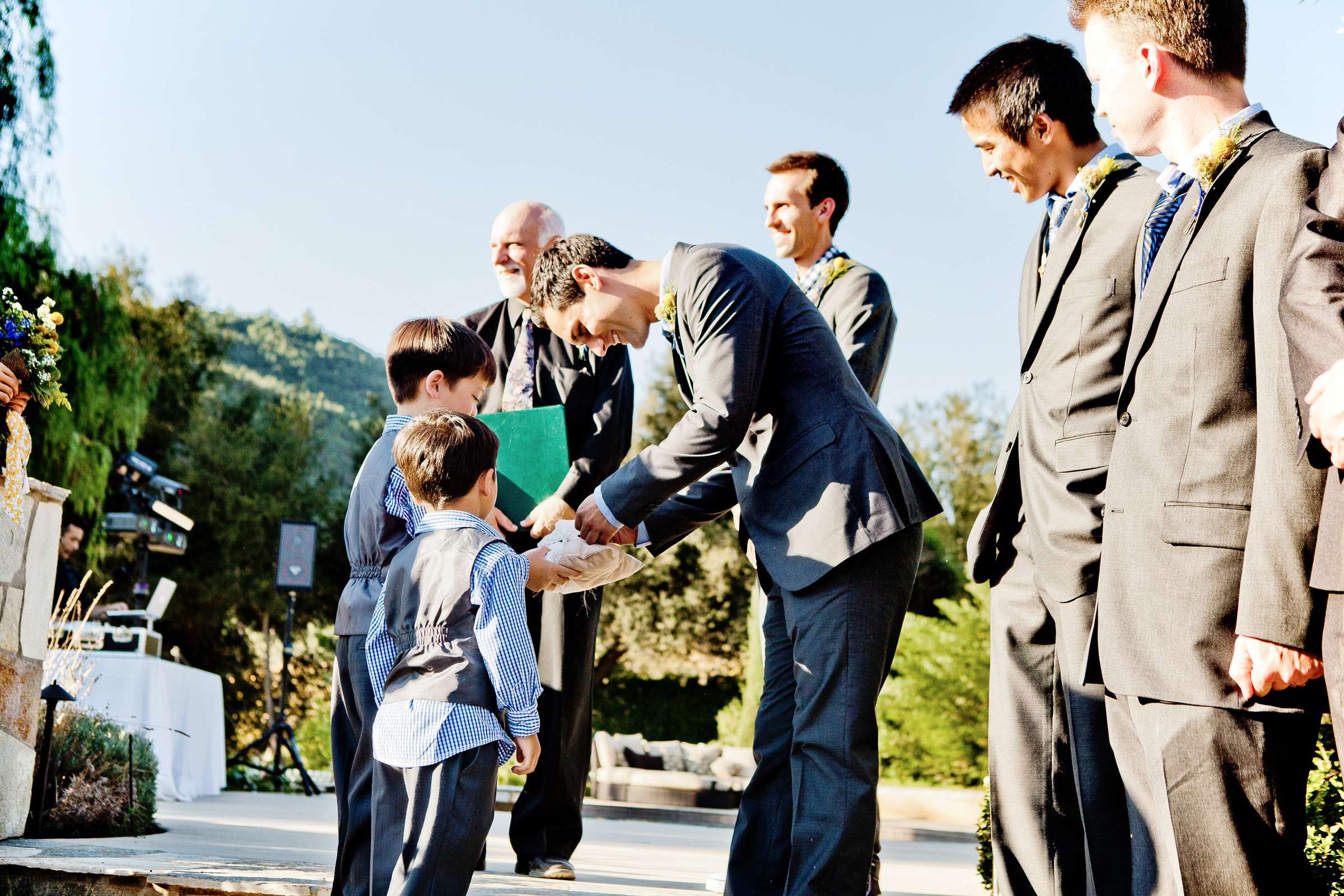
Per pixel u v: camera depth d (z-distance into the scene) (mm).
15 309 3414
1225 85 2002
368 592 2566
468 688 2230
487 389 3600
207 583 18797
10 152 9664
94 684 5438
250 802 7121
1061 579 2324
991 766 2533
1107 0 2053
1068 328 2393
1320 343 1569
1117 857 2240
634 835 6344
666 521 2842
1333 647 1561
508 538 3252
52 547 3980
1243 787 1759
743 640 20016
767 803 2729
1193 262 1937
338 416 22203
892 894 3645
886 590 2414
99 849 3451
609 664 20406
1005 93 2545
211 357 20219
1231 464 1846
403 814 2217
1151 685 1841
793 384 2533
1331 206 1671
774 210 3717
